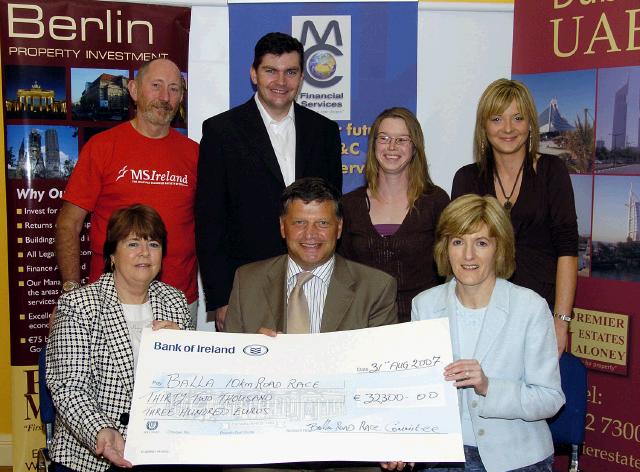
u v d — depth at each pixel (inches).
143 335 89.7
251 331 100.9
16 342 153.5
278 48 126.7
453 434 84.9
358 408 86.9
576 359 106.7
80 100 150.6
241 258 128.7
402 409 86.4
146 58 153.2
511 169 127.7
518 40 154.6
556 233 125.0
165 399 87.1
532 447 93.6
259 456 84.9
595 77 143.4
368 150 126.3
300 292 101.3
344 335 90.6
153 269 97.9
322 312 100.8
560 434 105.3
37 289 153.1
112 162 132.1
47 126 149.6
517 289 95.3
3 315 165.5
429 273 122.8
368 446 85.1
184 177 135.7
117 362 95.6
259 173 127.2
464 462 90.6
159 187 133.0
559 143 149.8
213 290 126.5
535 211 124.6
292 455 84.9
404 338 89.3
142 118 133.7
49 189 151.2
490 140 126.0
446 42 161.0
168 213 133.3
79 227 135.0
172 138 138.1
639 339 141.0
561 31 147.5
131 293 100.0
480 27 160.7
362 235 123.8
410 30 157.9
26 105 148.3
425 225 122.2
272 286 101.7
